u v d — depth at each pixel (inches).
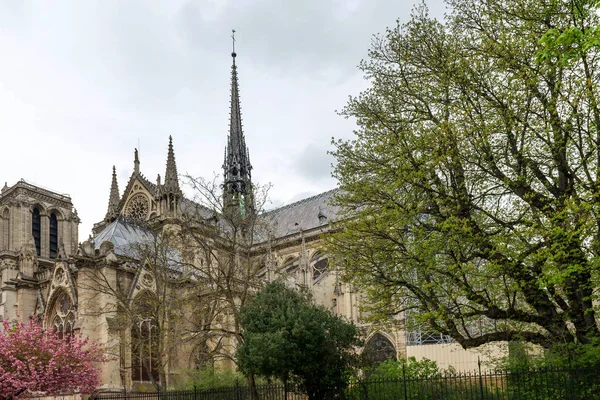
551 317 1217.4
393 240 1348.4
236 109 4756.4
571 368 1039.0
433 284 1307.8
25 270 2723.9
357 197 1403.8
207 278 2218.3
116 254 2440.9
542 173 1254.9
